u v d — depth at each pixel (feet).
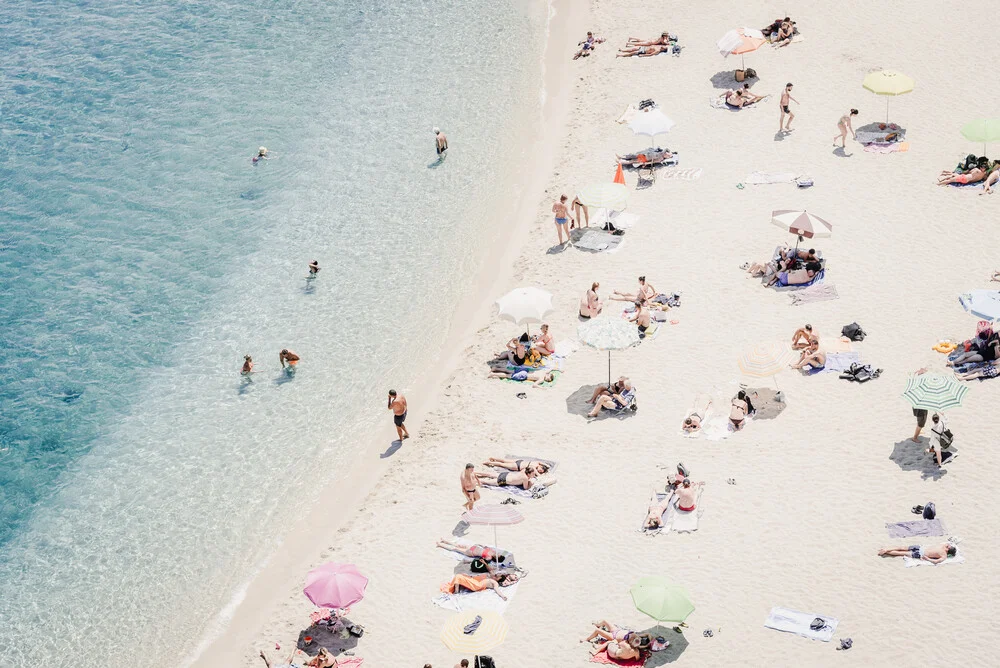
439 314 144.15
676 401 121.39
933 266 134.92
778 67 181.68
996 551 96.94
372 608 101.30
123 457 127.75
